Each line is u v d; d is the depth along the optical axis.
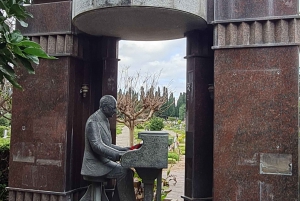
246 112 5.19
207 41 6.16
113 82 6.93
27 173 6.35
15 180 6.44
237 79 5.26
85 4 5.34
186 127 6.26
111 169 4.70
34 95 6.39
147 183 4.43
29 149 6.37
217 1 5.39
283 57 5.07
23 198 6.40
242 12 5.25
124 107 12.39
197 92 6.07
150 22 5.80
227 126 5.26
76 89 6.52
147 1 5.03
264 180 5.04
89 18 5.64
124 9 5.14
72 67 6.36
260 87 5.14
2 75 2.70
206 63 6.16
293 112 4.98
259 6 5.17
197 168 5.96
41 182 6.24
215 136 5.31
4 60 2.59
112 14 5.40
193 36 6.18
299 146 5.05
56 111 6.23
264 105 5.11
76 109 6.52
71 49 6.28
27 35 6.49
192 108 6.09
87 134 4.70
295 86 4.99
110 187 6.82
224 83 5.32
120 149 4.92
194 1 5.35
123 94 12.91
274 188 4.99
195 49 6.13
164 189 8.06
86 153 4.79
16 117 6.49
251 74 5.20
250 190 5.09
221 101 5.32
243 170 5.14
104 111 4.88
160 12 5.23
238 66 5.26
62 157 6.14
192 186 5.94
